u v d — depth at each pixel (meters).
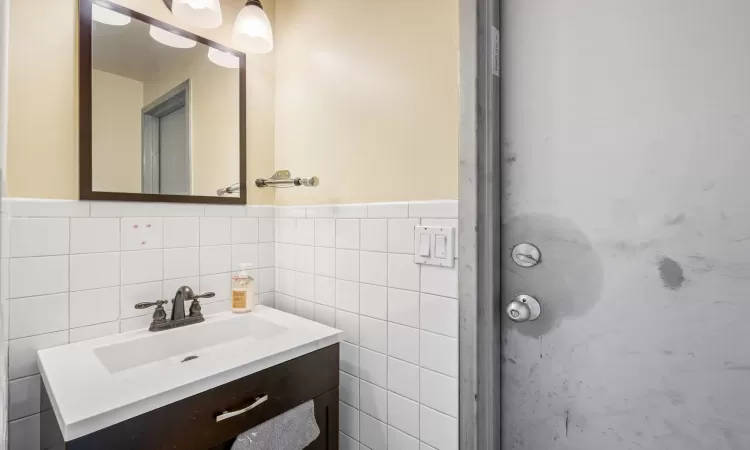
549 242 0.96
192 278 1.28
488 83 0.97
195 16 1.18
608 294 0.88
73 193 1.03
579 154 0.91
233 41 1.40
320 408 1.06
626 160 0.85
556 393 0.96
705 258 0.77
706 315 0.77
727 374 0.76
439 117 1.01
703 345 0.78
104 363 0.99
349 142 1.25
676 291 0.80
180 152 1.25
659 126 0.81
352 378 1.25
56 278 1.00
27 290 0.95
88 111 1.05
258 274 1.48
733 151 0.74
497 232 1.00
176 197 1.24
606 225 0.88
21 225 0.94
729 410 0.76
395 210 1.11
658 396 0.83
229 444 0.85
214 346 1.21
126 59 1.13
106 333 1.08
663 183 0.81
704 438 0.78
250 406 0.88
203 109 1.31
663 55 0.81
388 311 1.14
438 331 1.02
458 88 0.97
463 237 0.96
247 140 1.44
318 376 1.06
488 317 0.98
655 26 0.82
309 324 1.20
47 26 0.99
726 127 0.75
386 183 1.14
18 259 0.94
